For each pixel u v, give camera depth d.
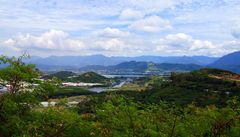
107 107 15.52
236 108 15.92
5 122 14.66
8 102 14.23
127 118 15.56
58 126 15.17
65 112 15.20
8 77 14.70
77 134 15.55
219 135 15.60
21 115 15.21
